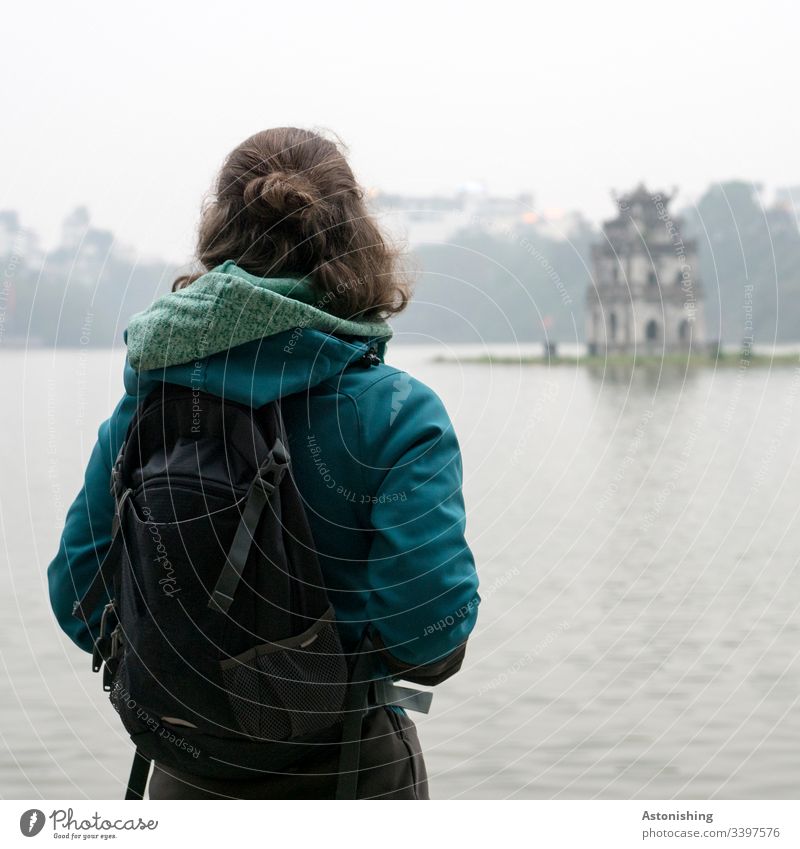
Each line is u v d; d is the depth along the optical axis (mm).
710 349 43906
